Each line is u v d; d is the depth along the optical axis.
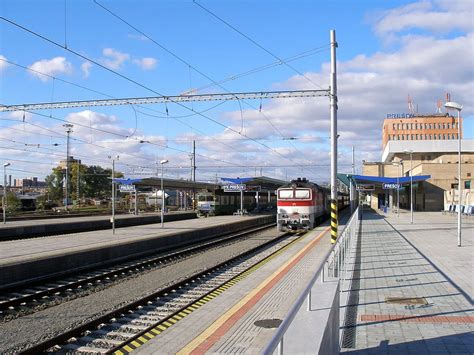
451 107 21.52
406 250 19.48
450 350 7.09
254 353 7.69
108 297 13.20
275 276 14.90
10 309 11.63
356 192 65.56
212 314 10.59
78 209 70.62
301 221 33.88
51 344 8.63
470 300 10.32
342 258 12.63
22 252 19.52
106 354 8.11
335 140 21.77
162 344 8.45
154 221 43.75
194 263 19.97
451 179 67.88
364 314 9.30
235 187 49.94
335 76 21.97
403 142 85.50
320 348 4.77
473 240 23.80
